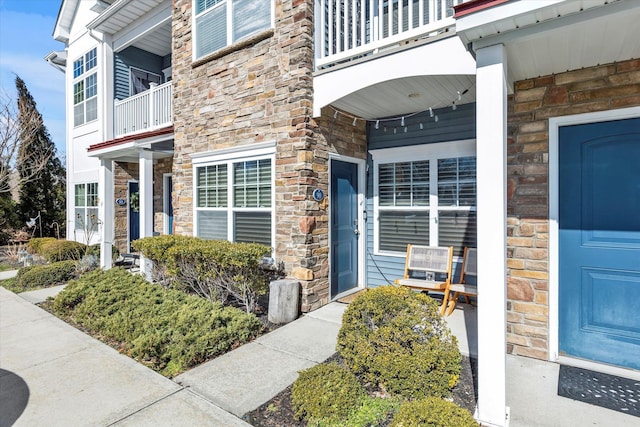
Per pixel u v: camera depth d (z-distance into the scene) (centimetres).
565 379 287
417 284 458
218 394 274
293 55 470
